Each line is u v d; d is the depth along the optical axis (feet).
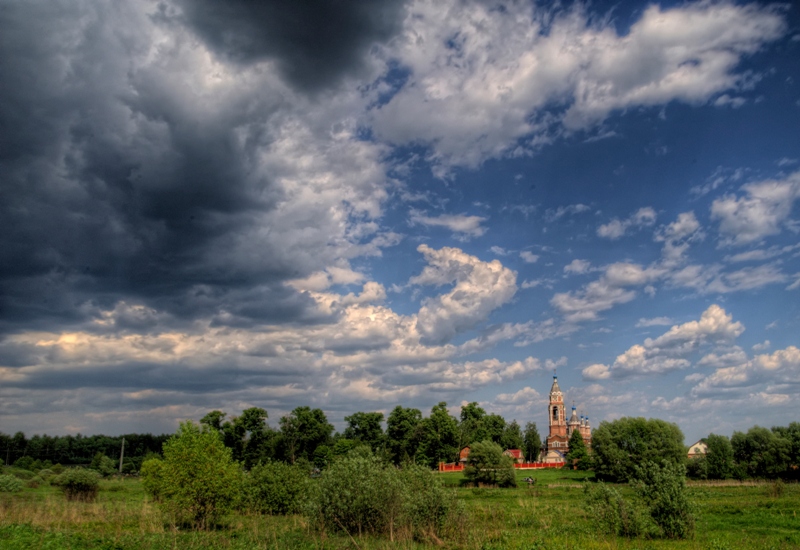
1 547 88.53
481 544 95.81
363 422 454.81
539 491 253.85
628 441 333.21
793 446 322.14
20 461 506.89
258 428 397.19
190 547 94.07
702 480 321.52
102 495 232.53
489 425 534.78
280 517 148.36
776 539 101.81
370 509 104.47
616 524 105.09
